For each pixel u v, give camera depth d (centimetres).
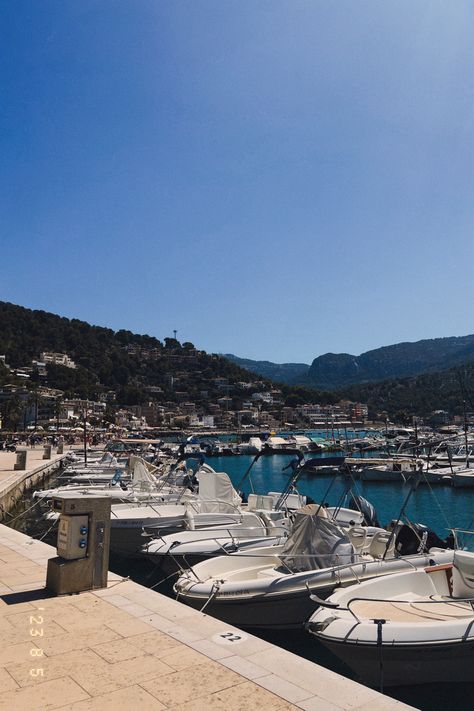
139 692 471
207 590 1027
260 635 1048
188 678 498
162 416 18562
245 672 511
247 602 1003
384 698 462
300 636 1060
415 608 927
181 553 1292
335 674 508
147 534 1470
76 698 461
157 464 3681
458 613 899
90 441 9719
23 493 3512
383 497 3641
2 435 10431
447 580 1077
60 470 5091
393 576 1009
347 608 862
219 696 464
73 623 646
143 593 773
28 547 1114
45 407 14250
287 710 439
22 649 567
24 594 765
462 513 3022
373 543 1297
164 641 588
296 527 1148
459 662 813
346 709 441
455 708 814
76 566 777
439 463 4769
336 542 1116
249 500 1875
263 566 1190
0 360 17188
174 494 2106
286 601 1009
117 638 598
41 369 18112
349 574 1052
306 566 1094
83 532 793
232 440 12175
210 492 1802
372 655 794
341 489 4088
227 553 1239
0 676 503
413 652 783
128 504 1847
